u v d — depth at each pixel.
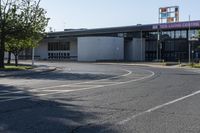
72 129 9.09
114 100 14.67
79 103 13.77
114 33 89.00
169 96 16.12
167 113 11.56
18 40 46.19
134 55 85.62
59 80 26.78
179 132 8.79
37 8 45.31
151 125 9.62
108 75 32.56
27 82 24.94
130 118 10.65
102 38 81.06
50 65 56.84
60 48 93.81
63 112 11.68
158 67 52.47
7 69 41.62
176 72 38.00
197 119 10.52
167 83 23.38
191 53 77.06
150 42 86.56
